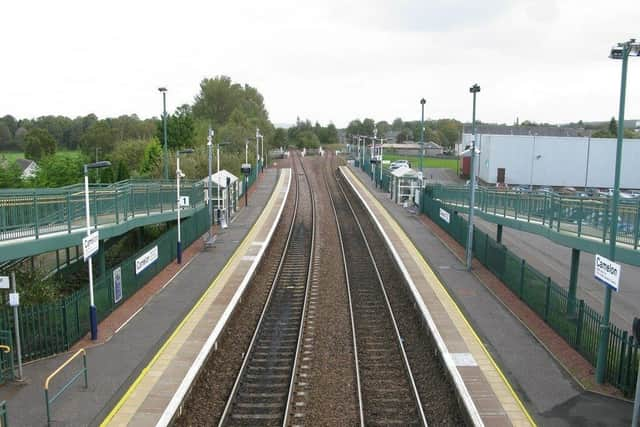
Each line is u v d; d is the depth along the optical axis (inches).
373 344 695.7
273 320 786.2
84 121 4690.0
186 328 690.2
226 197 1515.7
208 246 1184.8
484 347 637.3
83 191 759.1
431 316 746.8
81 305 650.2
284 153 3946.9
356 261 1156.5
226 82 4256.9
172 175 1846.7
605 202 622.2
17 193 625.9
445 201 1514.5
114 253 1203.2
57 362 581.0
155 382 534.3
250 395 548.1
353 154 3951.8
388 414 513.7
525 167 2534.5
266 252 1213.7
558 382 546.9
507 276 904.9
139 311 759.1
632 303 888.3
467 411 489.7
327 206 1955.0
